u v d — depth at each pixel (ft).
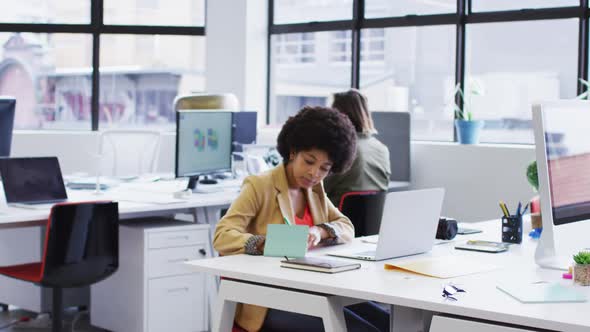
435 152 19.17
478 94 19.22
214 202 14.52
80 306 16.48
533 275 7.54
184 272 14.11
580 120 8.20
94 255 12.50
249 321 8.28
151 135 19.98
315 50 22.75
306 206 9.45
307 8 22.81
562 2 18.70
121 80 24.39
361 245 9.37
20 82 24.36
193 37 24.26
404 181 19.20
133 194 15.11
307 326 8.03
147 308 13.71
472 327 6.15
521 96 19.38
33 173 13.55
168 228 13.89
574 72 18.66
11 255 15.37
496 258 8.56
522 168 17.87
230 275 7.61
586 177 8.27
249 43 22.99
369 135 14.55
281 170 9.11
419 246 8.71
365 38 21.76
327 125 8.77
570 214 8.03
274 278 7.29
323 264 7.57
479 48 19.90
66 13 24.17
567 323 5.70
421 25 20.59
